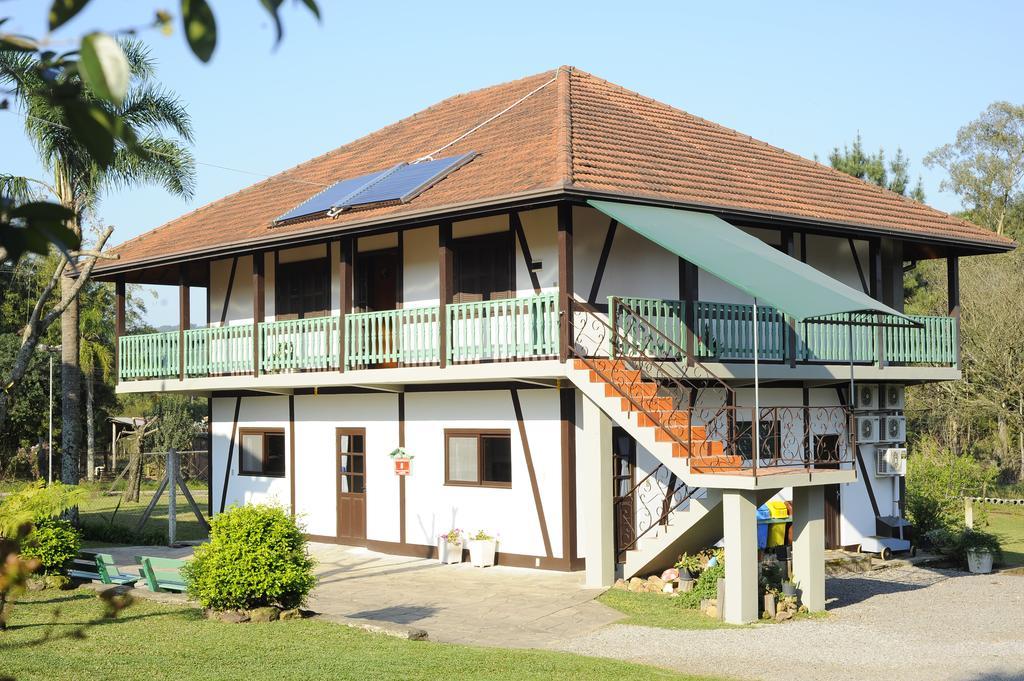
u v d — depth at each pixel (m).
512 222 19.95
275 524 14.48
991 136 59.62
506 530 19.64
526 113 23.28
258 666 11.46
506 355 18.03
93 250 19.53
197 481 47.78
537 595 16.67
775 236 22.05
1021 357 41.72
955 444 45.44
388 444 21.81
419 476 21.20
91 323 47.38
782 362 20.20
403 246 21.95
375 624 13.82
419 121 27.73
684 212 18.95
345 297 20.58
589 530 17.33
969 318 42.88
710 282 20.94
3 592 5.04
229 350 22.94
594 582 17.27
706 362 19.00
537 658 12.34
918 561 22.22
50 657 11.67
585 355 18.69
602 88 25.02
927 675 12.20
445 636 13.94
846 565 21.45
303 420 23.67
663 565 17.52
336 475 22.92
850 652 13.40
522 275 19.77
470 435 20.31
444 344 18.80
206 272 27.22
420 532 21.14
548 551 18.98
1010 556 24.73
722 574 15.79
